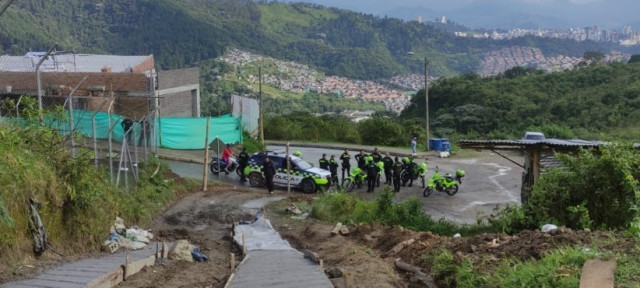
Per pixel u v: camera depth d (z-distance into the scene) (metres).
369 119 53.53
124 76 32.84
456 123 62.44
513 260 7.77
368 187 27.59
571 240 8.26
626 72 67.88
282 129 53.72
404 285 8.62
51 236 10.73
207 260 12.23
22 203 9.80
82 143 19.22
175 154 34.56
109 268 9.00
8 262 9.03
